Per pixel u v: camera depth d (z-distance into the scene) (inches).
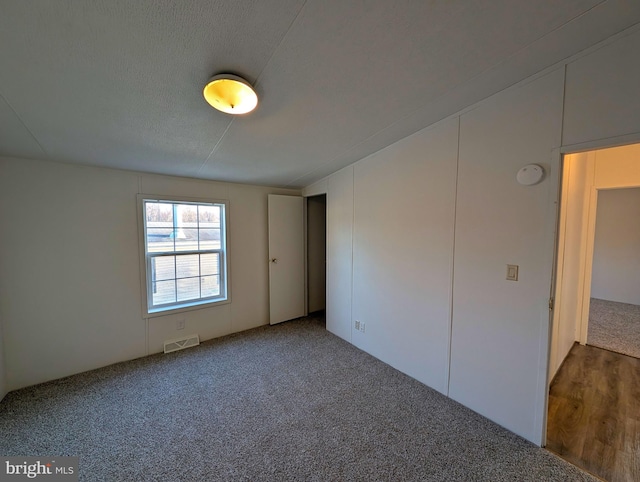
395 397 88.4
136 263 113.1
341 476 59.9
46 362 96.3
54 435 71.4
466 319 82.4
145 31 45.3
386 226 109.0
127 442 69.1
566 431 72.9
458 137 82.4
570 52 58.5
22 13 40.7
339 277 136.7
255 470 61.3
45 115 67.1
